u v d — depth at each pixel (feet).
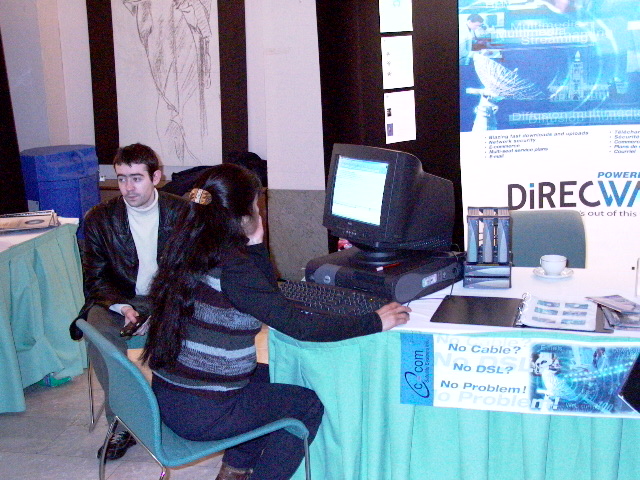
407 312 6.82
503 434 7.01
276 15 13.85
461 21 12.12
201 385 6.46
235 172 6.47
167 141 16.02
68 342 11.03
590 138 12.13
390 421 6.94
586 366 6.40
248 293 6.32
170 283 6.41
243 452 7.43
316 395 7.02
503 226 7.55
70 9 16.34
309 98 14.07
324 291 7.44
